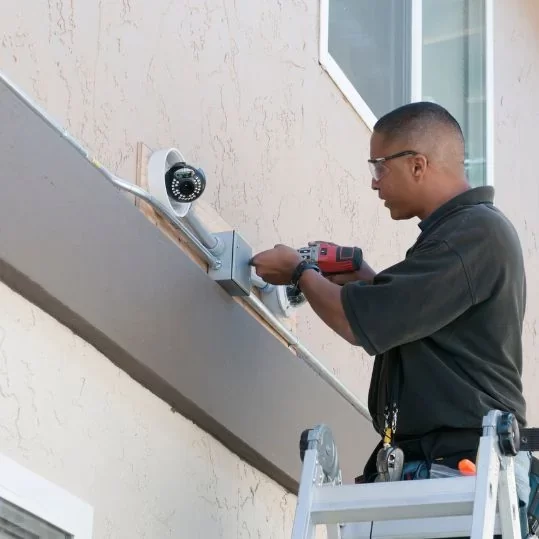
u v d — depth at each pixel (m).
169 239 4.87
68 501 4.08
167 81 5.18
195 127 5.34
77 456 4.20
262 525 5.29
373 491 4.04
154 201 4.78
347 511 4.04
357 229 6.86
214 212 5.34
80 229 4.33
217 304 5.12
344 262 5.11
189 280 4.94
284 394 5.54
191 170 4.89
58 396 4.16
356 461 6.19
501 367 4.51
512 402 4.49
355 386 6.65
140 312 4.57
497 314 4.50
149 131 5.00
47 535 3.99
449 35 9.40
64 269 4.20
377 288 4.41
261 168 5.88
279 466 5.36
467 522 4.30
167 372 4.65
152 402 4.68
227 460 5.12
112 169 4.73
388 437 4.42
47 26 4.49
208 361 4.96
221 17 5.69
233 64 5.74
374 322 4.37
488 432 3.95
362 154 7.07
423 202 4.82
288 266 4.86
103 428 4.36
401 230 7.45
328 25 7.18
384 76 7.89
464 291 4.42
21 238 4.04
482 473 3.86
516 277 4.57
